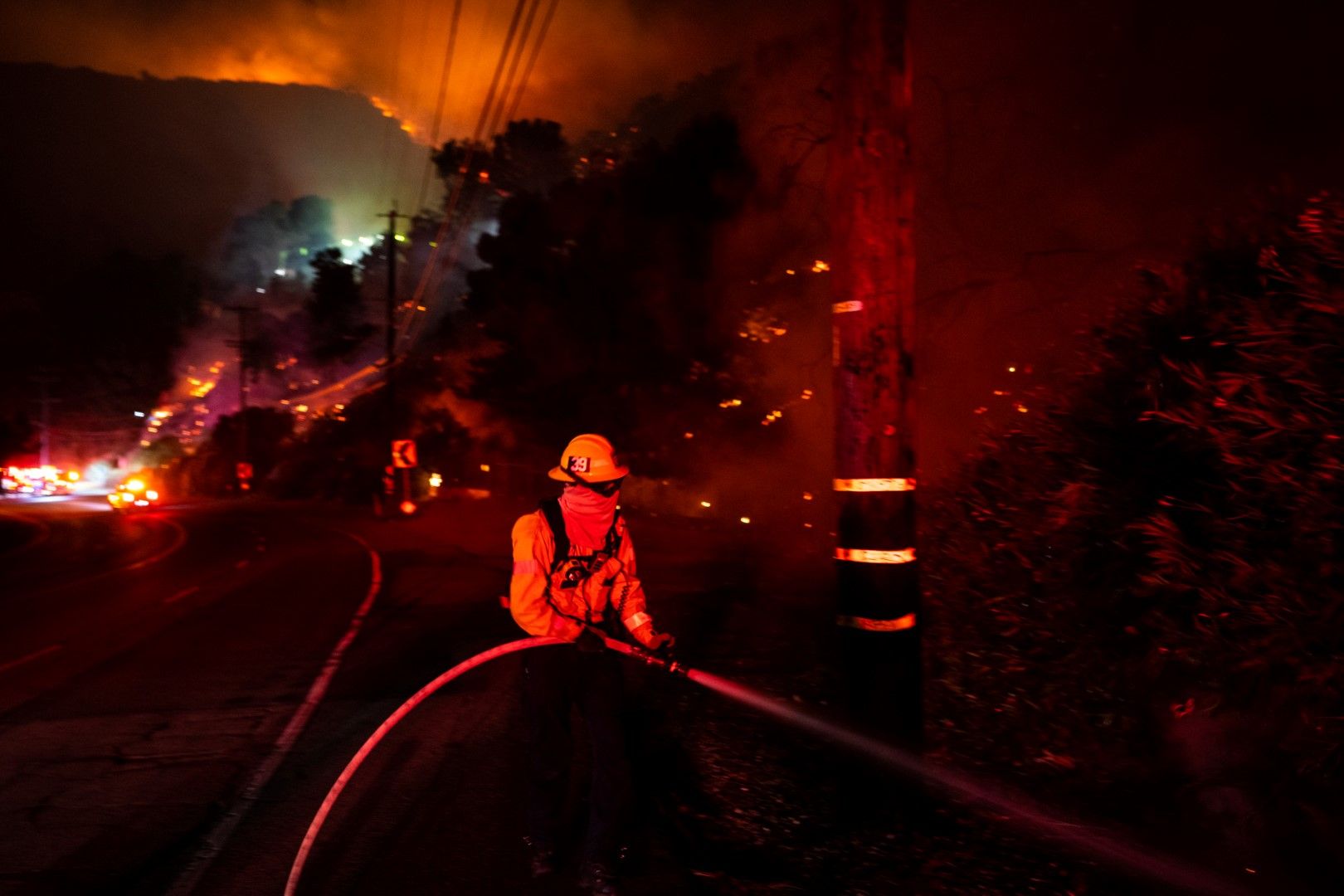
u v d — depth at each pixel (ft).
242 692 27.78
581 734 21.49
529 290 93.35
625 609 14.06
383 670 30.04
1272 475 11.19
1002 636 17.03
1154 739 15.23
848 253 15.46
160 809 18.13
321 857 15.47
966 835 14.74
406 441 115.96
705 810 16.61
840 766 15.74
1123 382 14.28
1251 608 11.30
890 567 15.37
